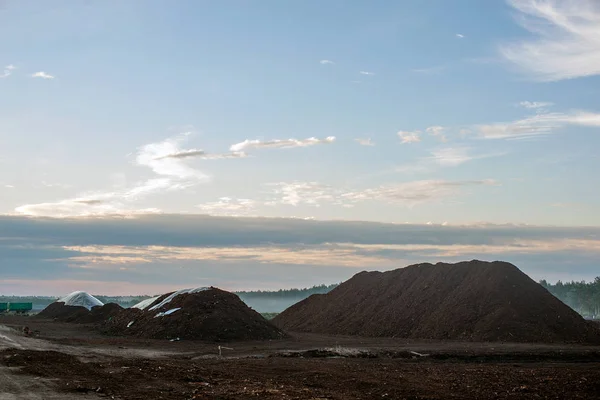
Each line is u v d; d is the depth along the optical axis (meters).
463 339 53.50
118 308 79.81
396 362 37.28
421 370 31.81
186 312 53.94
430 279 69.69
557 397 23.77
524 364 37.09
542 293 59.62
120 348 40.38
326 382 25.42
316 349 41.78
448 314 58.94
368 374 28.73
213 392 20.62
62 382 20.69
